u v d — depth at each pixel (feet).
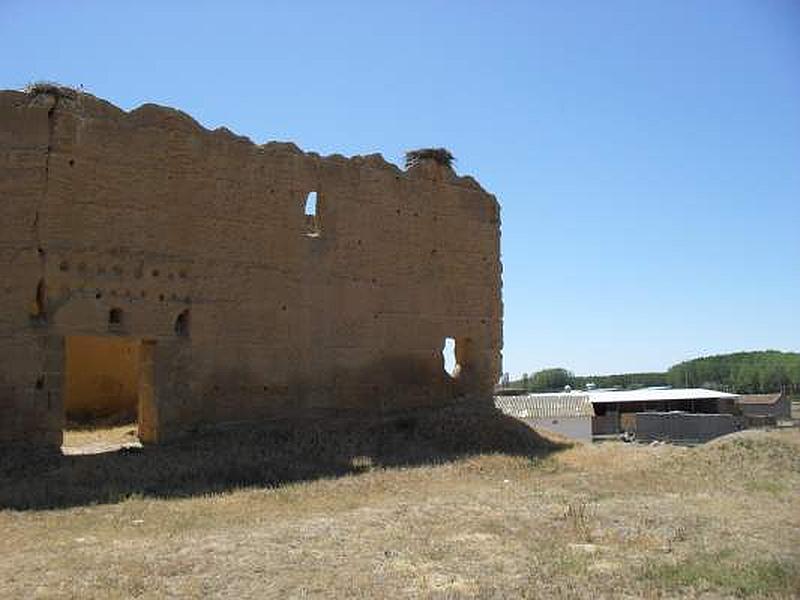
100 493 54.60
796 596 34.32
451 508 53.31
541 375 488.02
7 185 65.31
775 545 43.55
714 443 85.81
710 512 53.11
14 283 65.00
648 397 219.82
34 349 65.41
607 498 59.77
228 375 76.79
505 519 49.90
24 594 33.24
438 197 96.22
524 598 33.71
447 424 86.84
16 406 64.44
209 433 74.54
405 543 42.93
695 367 460.55
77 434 85.92
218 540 42.91
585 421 181.78
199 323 75.00
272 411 79.71
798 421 209.36
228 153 78.07
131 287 70.85
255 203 79.77
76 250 67.97
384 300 89.76
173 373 73.20
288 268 81.82
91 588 34.06
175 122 74.59
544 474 73.26
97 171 69.56
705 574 37.17
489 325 100.12
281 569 37.37
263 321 79.51
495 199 102.53
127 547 41.19
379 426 84.64
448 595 33.63
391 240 90.99
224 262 77.10
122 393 98.89
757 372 412.16
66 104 68.23
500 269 102.17
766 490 63.93
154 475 60.49
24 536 43.68
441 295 95.40
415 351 92.27
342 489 60.29
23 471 59.88
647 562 39.40
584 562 39.55
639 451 87.61
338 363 85.20
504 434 88.53
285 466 66.74
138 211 71.67
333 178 86.38
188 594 33.58
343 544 42.50
